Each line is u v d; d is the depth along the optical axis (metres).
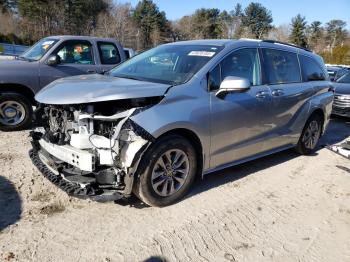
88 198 3.60
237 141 4.68
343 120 10.22
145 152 3.73
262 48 5.20
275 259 3.34
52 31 55.34
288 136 5.68
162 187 3.99
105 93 3.69
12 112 6.86
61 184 3.81
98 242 3.40
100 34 52.38
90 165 3.63
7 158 5.28
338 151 5.75
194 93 4.12
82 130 3.75
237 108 4.51
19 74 6.82
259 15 76.50
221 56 4.54
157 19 69.44
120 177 3.66
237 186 4.83
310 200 4.59
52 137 4.01
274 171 5.49
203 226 3.78
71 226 3.62
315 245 3.60
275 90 5.16
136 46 55.22
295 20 71.94
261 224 3.91
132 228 3.66
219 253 3.36
